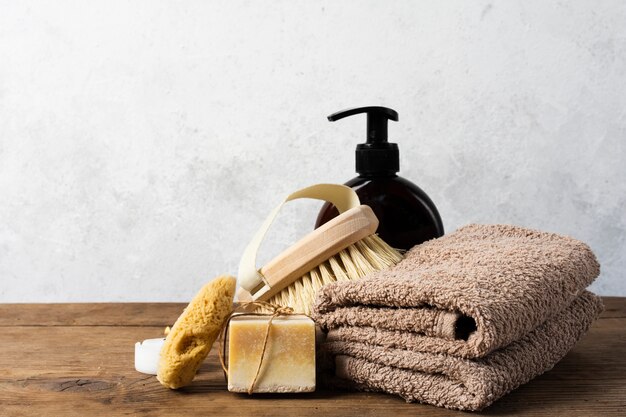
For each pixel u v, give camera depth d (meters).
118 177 1.18
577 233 1.13
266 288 0.60
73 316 0.83
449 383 0.49
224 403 0.51
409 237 0.72
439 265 0.56
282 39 1.13
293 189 1.15
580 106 1.11
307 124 1.14
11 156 1.18
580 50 1.11
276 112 1.14
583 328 0.62
